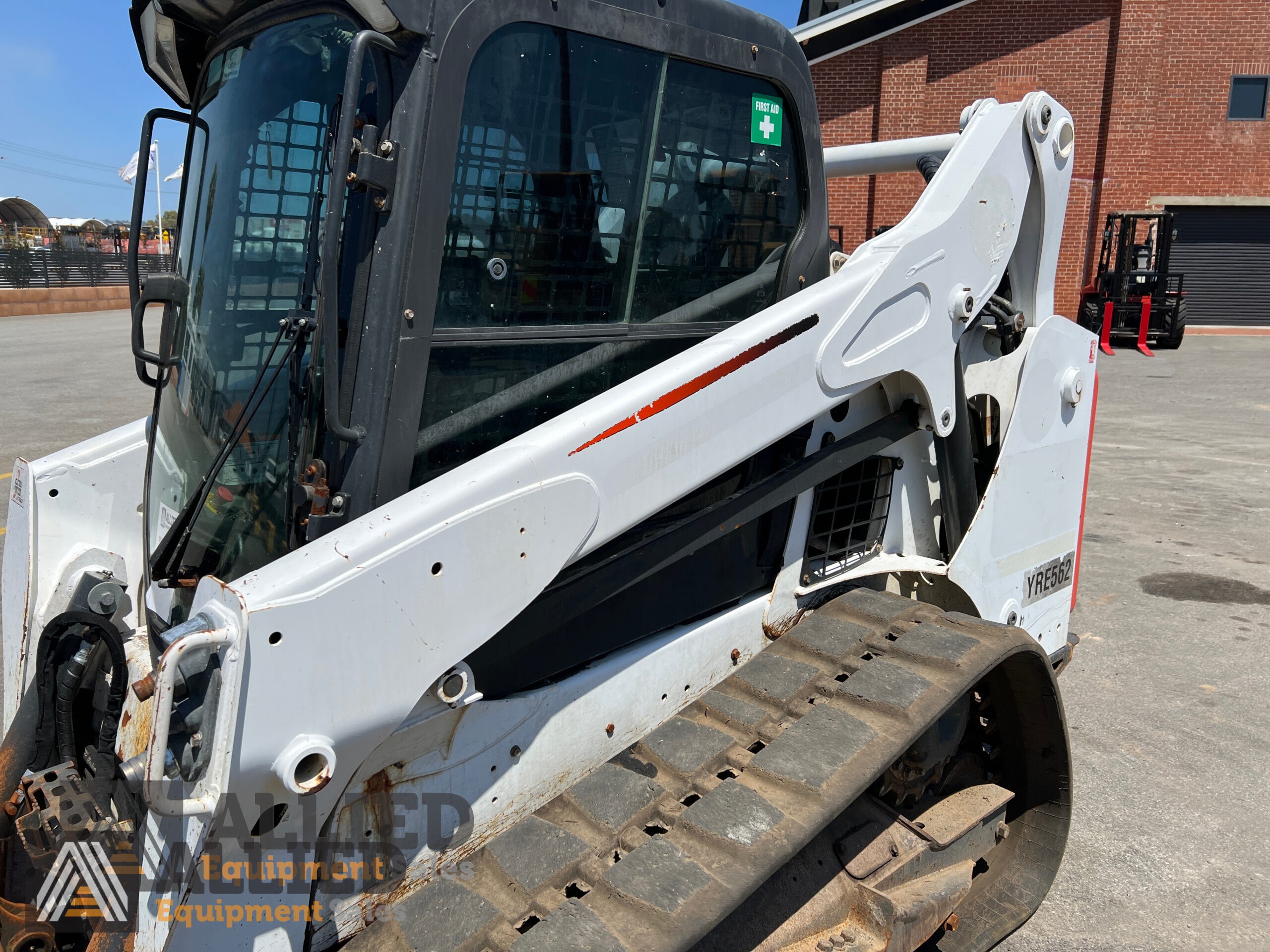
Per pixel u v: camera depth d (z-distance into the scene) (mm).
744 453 2014
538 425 1921
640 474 1816
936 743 2619
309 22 1777
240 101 1938
